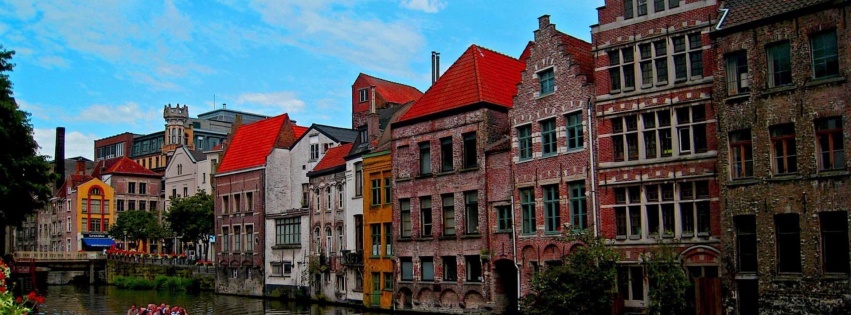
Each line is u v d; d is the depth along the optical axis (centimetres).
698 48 3058
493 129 3959
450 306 4038
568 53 3522
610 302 2997
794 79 2717
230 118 12269
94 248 9475
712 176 2978
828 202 2609
